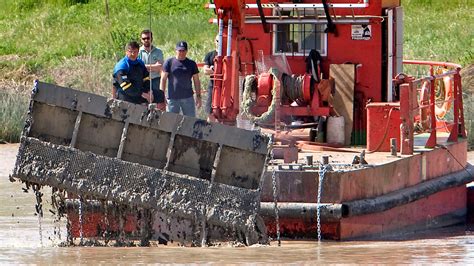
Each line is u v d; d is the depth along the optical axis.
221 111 43.72
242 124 44.38
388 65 49.88
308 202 37.19
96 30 107.38
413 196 40.97
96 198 35.28
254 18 49.50
